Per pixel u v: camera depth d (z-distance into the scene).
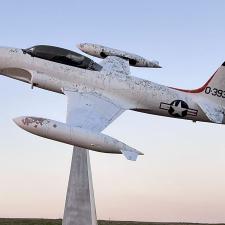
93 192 18.08
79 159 18.09
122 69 20.52
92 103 17.45
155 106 19.17
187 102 19.50
